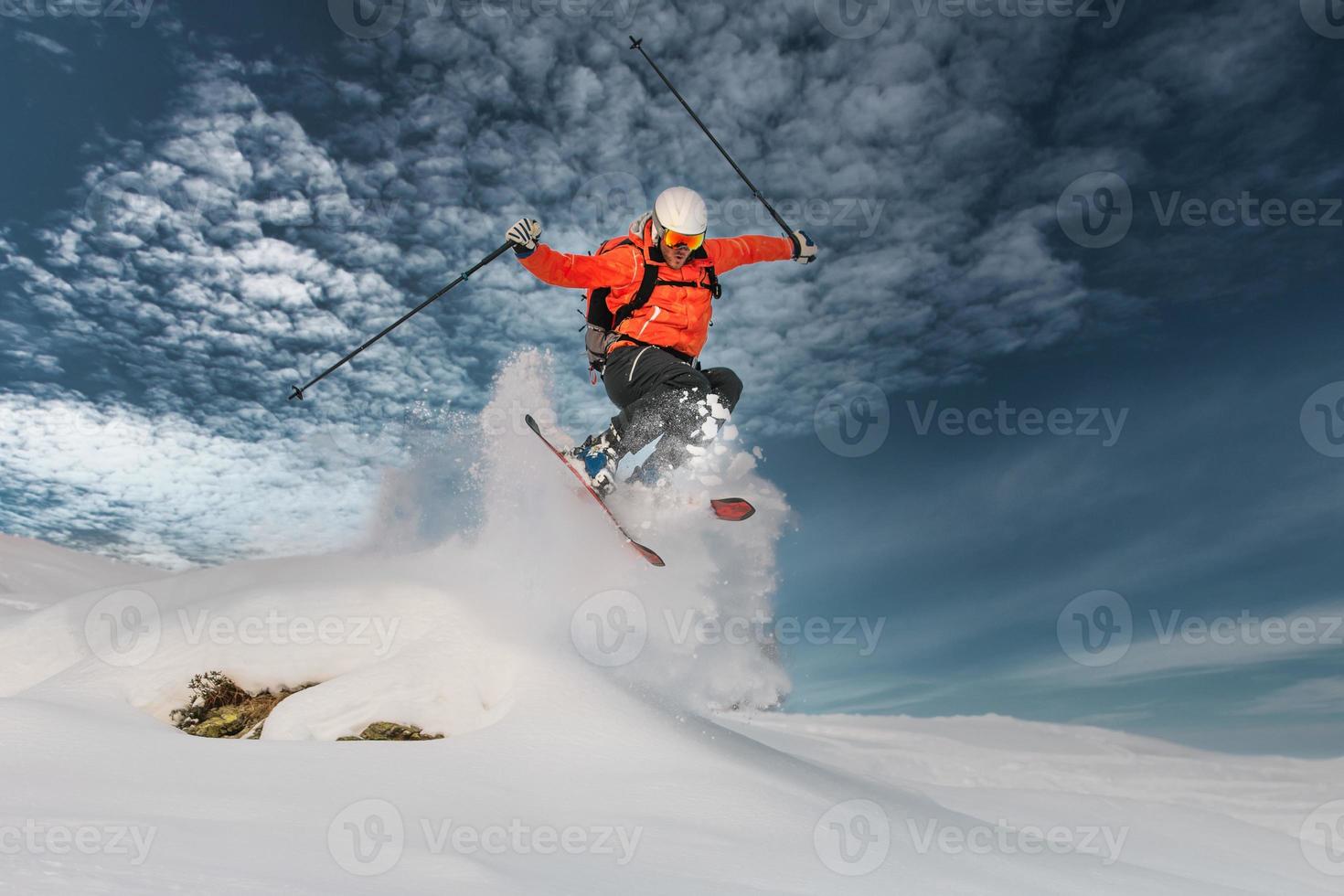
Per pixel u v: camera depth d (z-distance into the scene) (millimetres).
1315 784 6184
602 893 2014
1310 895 3631
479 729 3660
